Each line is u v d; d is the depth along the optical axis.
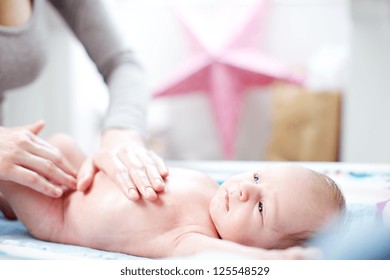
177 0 2.35
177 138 2.41
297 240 0.72
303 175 0.76
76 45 1.98
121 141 0.97
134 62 1.21
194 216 0.75
